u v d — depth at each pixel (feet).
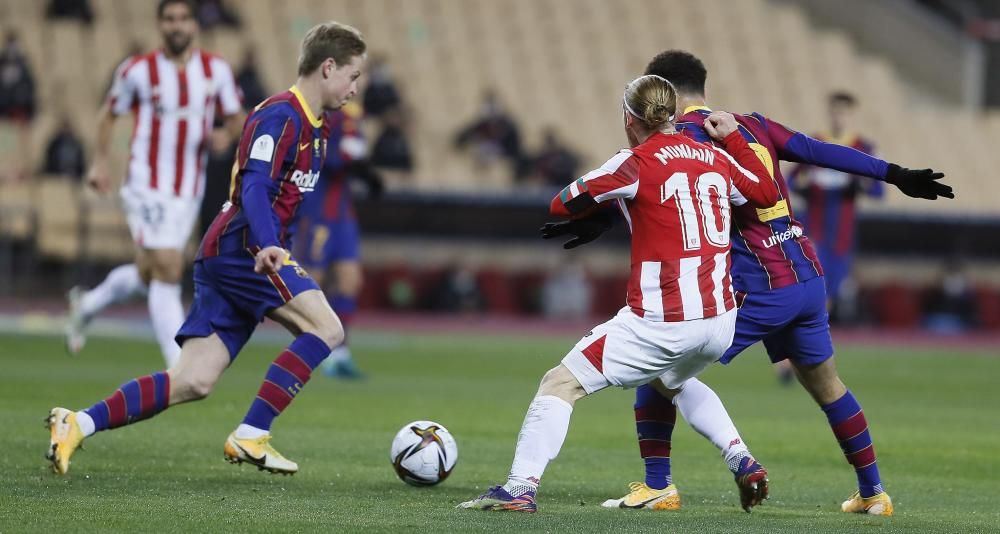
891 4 352.69
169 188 110.32
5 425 90.58
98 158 112.57
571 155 273.13
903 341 253.24
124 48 284.61
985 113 335.06
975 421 123.75
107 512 57.77
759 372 185.06
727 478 81.20
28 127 253.85
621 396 143.74
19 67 252.42
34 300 242.17
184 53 110.93
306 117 70.79
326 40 70.85
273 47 296.71
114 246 244.42
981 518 66.23
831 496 74.95
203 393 71.15
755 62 331.77
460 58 312.91
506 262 272.92
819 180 159.84
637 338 61.36
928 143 322.14
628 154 62.08
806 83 330.13
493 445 92.94
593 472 81.51
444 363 174.81
